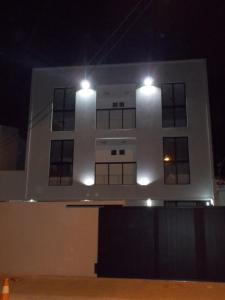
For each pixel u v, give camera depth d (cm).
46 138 2006
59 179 1958
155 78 2003
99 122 2130
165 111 1980
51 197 1923
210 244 966
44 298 757
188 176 1878
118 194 1886
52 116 2042
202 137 1908
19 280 962
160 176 1880
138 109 1980
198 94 1962
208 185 1847
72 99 2064
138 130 1952
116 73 2031
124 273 985
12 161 2247
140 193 1873
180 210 997
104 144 2133
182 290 837
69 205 1061
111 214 1025
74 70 2073
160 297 766
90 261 1008
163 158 1909
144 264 982
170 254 977
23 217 1066
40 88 2073
